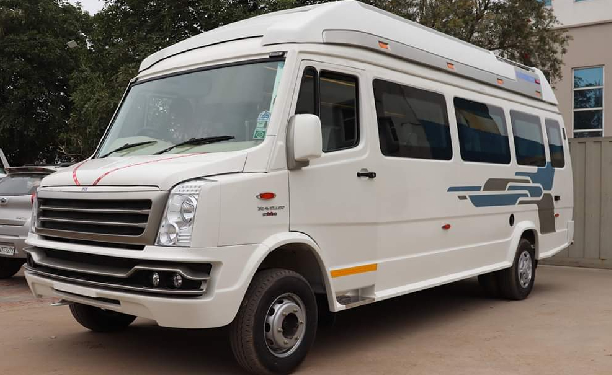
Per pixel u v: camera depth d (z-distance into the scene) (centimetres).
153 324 702
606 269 1170
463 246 741
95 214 488
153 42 1405
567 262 1212
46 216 538
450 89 741
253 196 477
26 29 2933
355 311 791
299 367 531
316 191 533
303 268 547
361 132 590
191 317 441
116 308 476
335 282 552
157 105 590
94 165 535
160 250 443
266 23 574
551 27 1939
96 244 488
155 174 461
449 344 623
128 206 467
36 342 623
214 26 1417
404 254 642
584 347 611
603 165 1172
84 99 1578
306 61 539
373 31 627
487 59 843
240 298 462
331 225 549
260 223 480
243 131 519
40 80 2944
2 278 1018
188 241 439
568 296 901
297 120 501
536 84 970
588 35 2130
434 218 686
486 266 788
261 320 480
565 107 2183
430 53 709
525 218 881
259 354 478
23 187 948
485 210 783
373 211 595
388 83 637
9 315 752
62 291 518
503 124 845
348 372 524
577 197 1200
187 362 554
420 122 677
